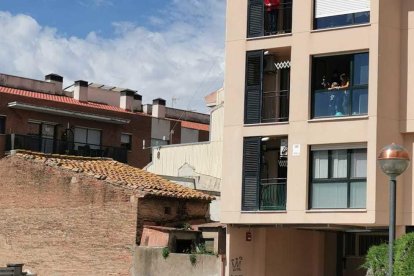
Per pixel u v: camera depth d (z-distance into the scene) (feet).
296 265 96.17
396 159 56.24
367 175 79.71
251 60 87.97
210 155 138.72
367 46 81.20
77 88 196.13
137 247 94.07
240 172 87.10
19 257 106.63
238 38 88.79
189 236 93.61
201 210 104.12
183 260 89.35
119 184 98.07
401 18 82.79
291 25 86.89
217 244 89.97
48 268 103.04
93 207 99.71
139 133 201.26
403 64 82.23
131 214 95.86
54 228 103.30
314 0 85.20
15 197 108.78
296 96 84.53
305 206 82.79
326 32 83.61
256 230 90.84
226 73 89.04
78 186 101.65
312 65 84.69
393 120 81.35
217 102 147.64
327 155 83.10
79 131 184.85
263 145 88.07
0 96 173.06
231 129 88.12
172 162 144.97
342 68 84.12
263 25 87.66
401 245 67.05
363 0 82.43
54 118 179.63
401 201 81.51
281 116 88.07
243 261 88.94
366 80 81.76
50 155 112.78
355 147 81.46
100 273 97.30
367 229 86.89
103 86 211.82
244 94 87.81
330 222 81.35
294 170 83.76
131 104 208.44
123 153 191.83
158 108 213.66
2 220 109.70
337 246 102.68
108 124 190.80
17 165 109.40
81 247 99.91
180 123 212.23
